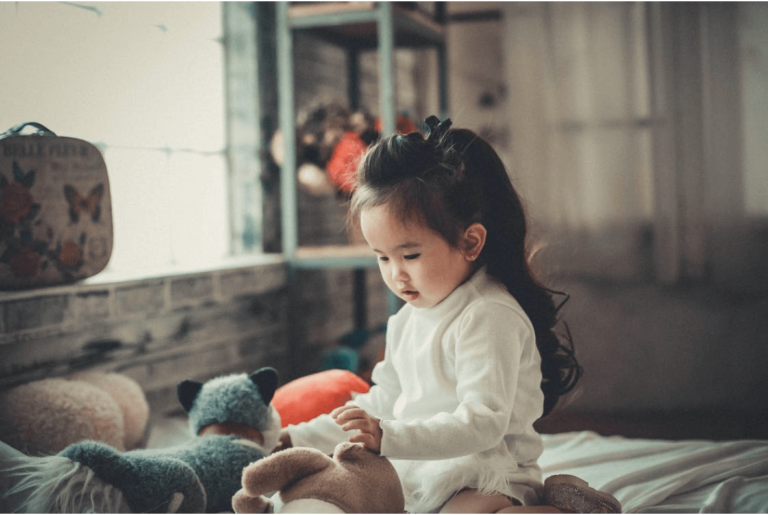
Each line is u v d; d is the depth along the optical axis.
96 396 1.29
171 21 2.07
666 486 1.20
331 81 2.71
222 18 2.32
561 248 3.99
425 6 2.82
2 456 1.00
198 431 1.18
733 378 2.58
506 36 4.09
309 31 2.46
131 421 1.41
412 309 1.14
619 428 2.20
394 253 0.99
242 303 2.12
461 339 0.99
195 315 1.92
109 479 0.94
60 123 1.72
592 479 1.28
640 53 3.96
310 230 2.58
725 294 3.67
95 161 1.51
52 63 1.69
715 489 1.16
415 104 3.57
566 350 1.18
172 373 1.84
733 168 3.82
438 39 2.66
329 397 1.39
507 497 0.94
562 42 4.04
